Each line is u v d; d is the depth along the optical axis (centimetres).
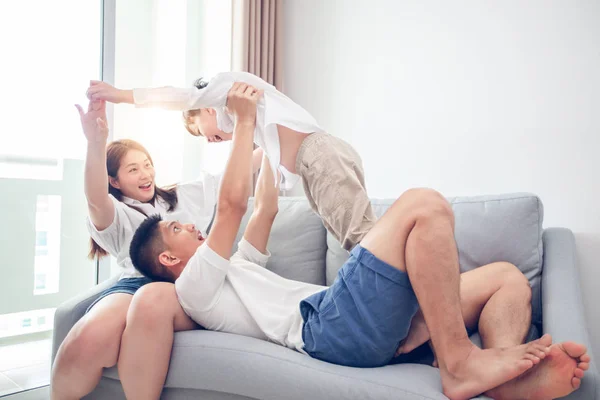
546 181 187
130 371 119
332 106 253
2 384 194
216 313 131
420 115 221
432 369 111
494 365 92
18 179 216
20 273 216
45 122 224
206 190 197
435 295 98
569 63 183
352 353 108
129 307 124
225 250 129
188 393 122
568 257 149
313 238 185
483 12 204
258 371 110
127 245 173
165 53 283
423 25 221
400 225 103
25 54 218
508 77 197
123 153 183
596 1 178
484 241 151
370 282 105
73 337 125
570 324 115
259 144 141
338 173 130
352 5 246
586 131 179
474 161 204
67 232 233
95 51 239
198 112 165
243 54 249
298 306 128
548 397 92
